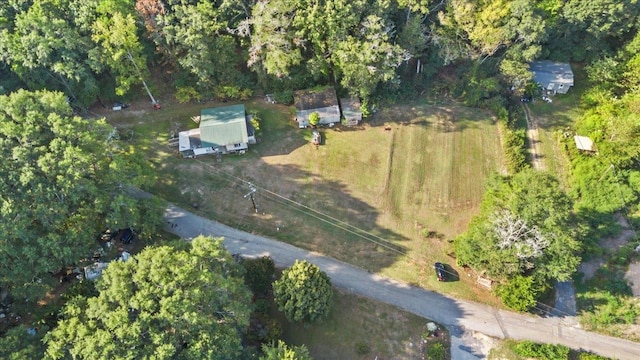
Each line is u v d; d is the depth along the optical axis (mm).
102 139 52938
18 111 49375
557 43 78875
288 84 72562
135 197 61156
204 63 65500
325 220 61656
